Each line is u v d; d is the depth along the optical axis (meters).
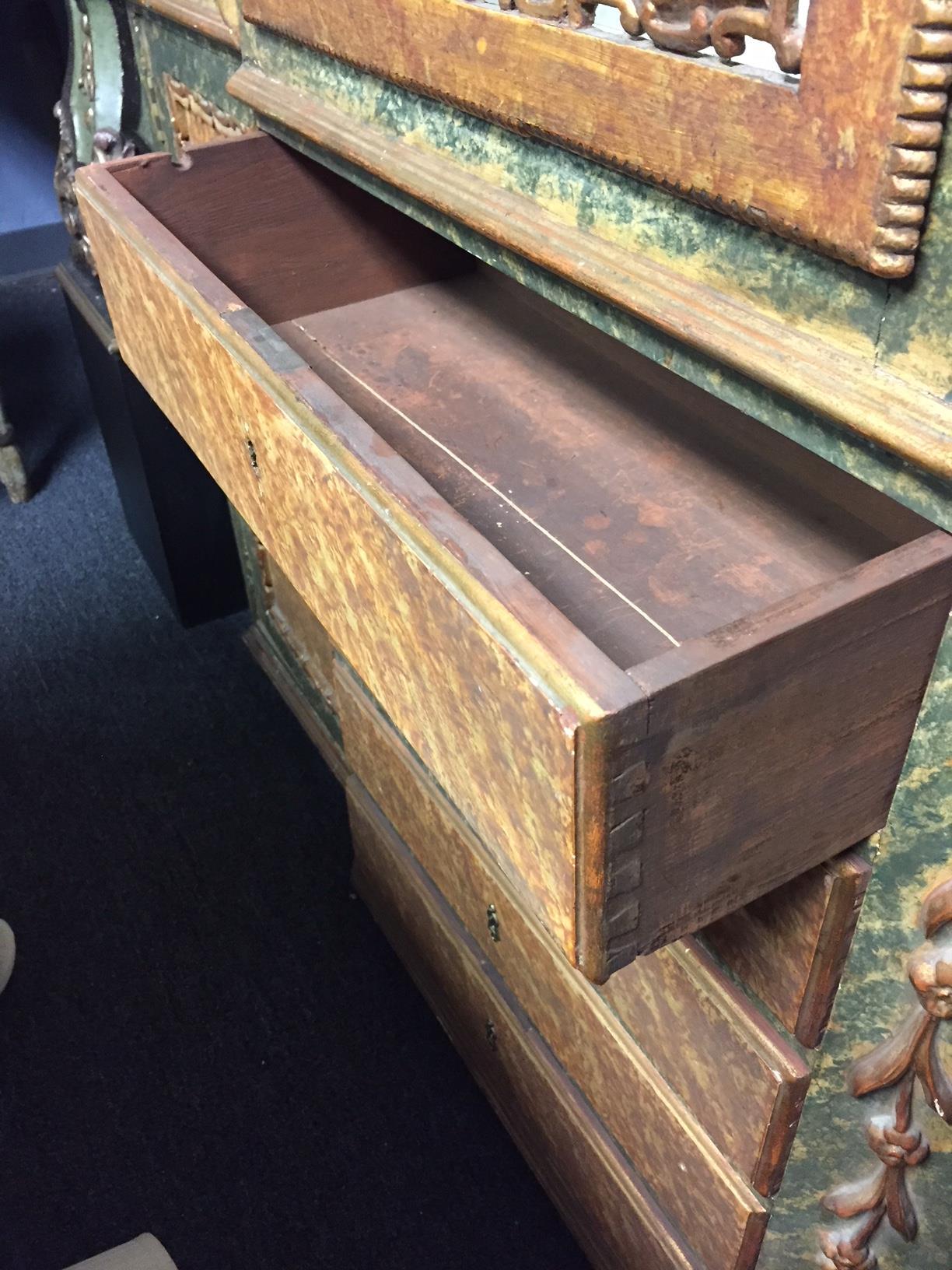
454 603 0.44
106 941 1.24
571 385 0.80
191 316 0.67
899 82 0.37
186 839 1.35
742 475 0.69
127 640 1.66
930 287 0.41
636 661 0.56
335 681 1.06
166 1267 0.68
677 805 0.43
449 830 0.92
